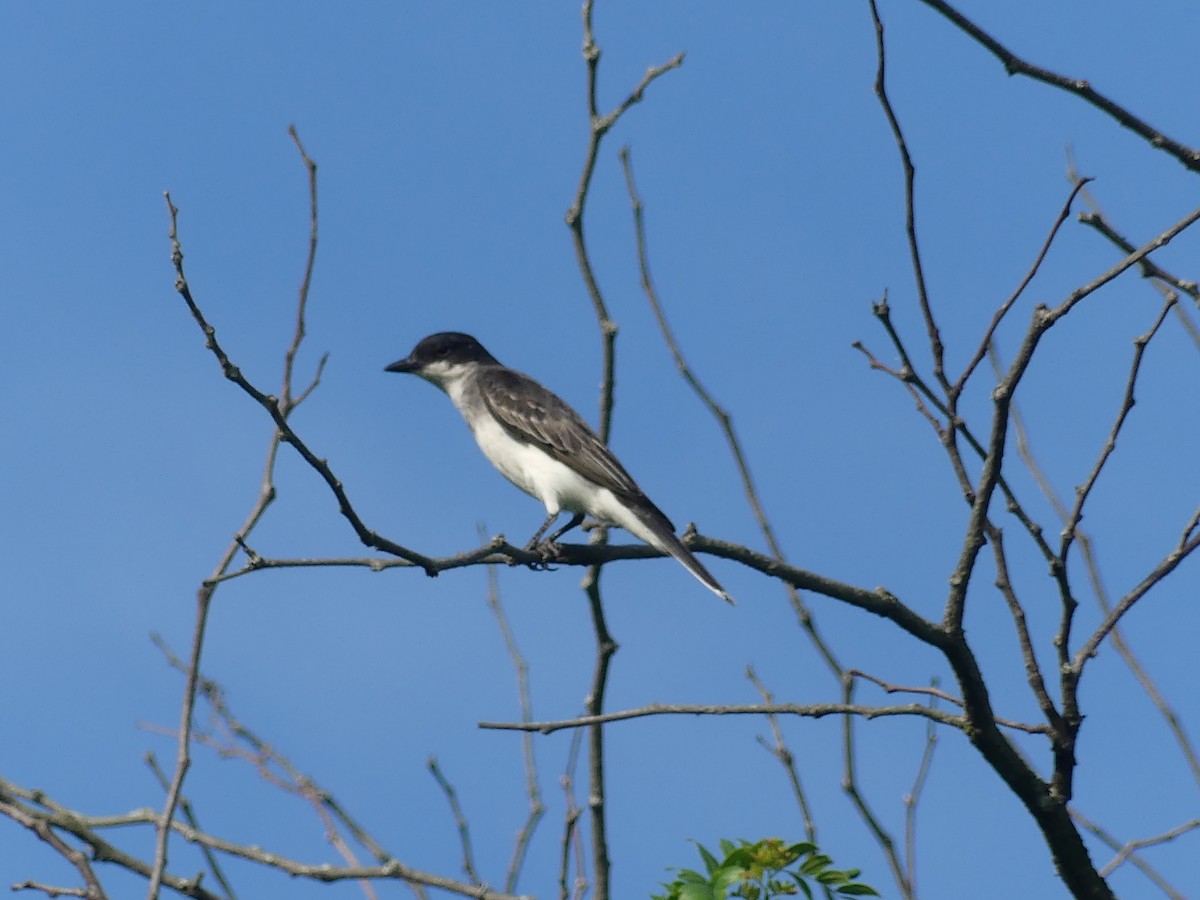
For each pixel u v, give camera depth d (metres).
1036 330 9.42
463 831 10.96
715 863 9.05
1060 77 9.44
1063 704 9.95
